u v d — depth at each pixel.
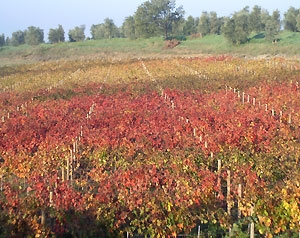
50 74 57.00
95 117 26.62
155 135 22.03
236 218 14.36
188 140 20.89
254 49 85.62
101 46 111.06
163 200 13.39
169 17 114.88
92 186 15.71
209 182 14.92
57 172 17.81
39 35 135.88
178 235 13.13
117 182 15.05
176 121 24.69
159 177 15.64
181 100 31.78
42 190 14.19
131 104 30.66
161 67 57.72
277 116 26.47
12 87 45.56
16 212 12.60
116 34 148.00
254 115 25.80
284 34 100.44
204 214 13.85
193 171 16.72
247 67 52.06
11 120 26.72
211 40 105.56
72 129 23.50
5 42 157.62
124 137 21.62
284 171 17.16
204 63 59.44
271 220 13.16
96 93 37.56
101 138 20.92
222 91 35.56
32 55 105.00
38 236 11.61
